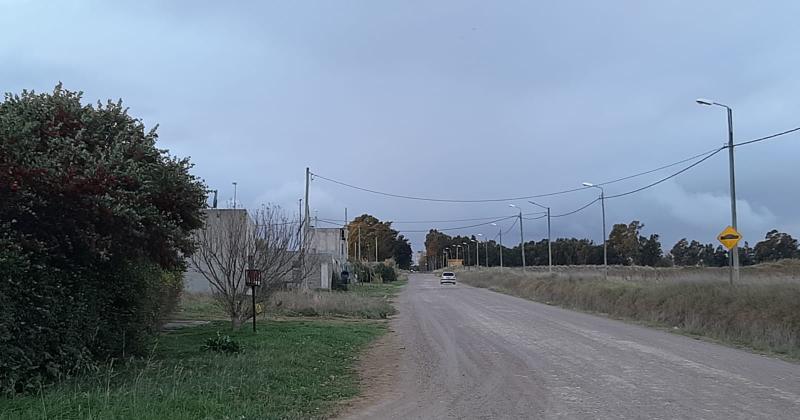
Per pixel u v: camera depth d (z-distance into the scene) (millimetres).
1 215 8891
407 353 16000
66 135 10359
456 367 13430
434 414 8906
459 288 65875
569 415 8688
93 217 9609
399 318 27750
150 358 11438
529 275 57125
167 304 18438
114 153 9984
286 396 9766
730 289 22109
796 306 18109
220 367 11609
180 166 11820
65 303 9562
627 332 20891
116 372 10078
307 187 38125
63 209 9453
